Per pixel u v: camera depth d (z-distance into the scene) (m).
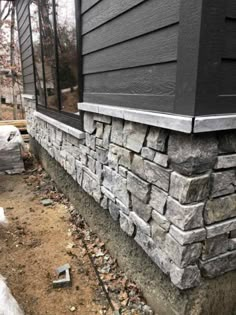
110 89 2.04
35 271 2.30
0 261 2.42
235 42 1.24
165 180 1.49
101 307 1.93
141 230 1.82
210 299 1.60
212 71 1.21
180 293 1.57
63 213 3.36
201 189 1.36
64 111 3.30
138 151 1.73
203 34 1.15
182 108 1.29
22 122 6.94
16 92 10.25
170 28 1.31
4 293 1.53
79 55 2.51
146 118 1.51
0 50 9.78
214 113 1.27
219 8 1.15
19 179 4.71
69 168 3.35
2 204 3.69
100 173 2.41
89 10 2.20
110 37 1.91
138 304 1.93
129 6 1.61
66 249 2.60
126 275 2.19
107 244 2.51
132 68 1.69
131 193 1.89
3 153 4.85
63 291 2.08
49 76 3.88
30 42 4.80
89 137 2.57
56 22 3.10
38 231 2.95
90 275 2.25
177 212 1.41
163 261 1.61
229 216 1.50
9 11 9.27
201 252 1.47
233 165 1.43
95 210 2.73
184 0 1.19
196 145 1.29
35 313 1.88
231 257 1.58
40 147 5.21
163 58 1.38
